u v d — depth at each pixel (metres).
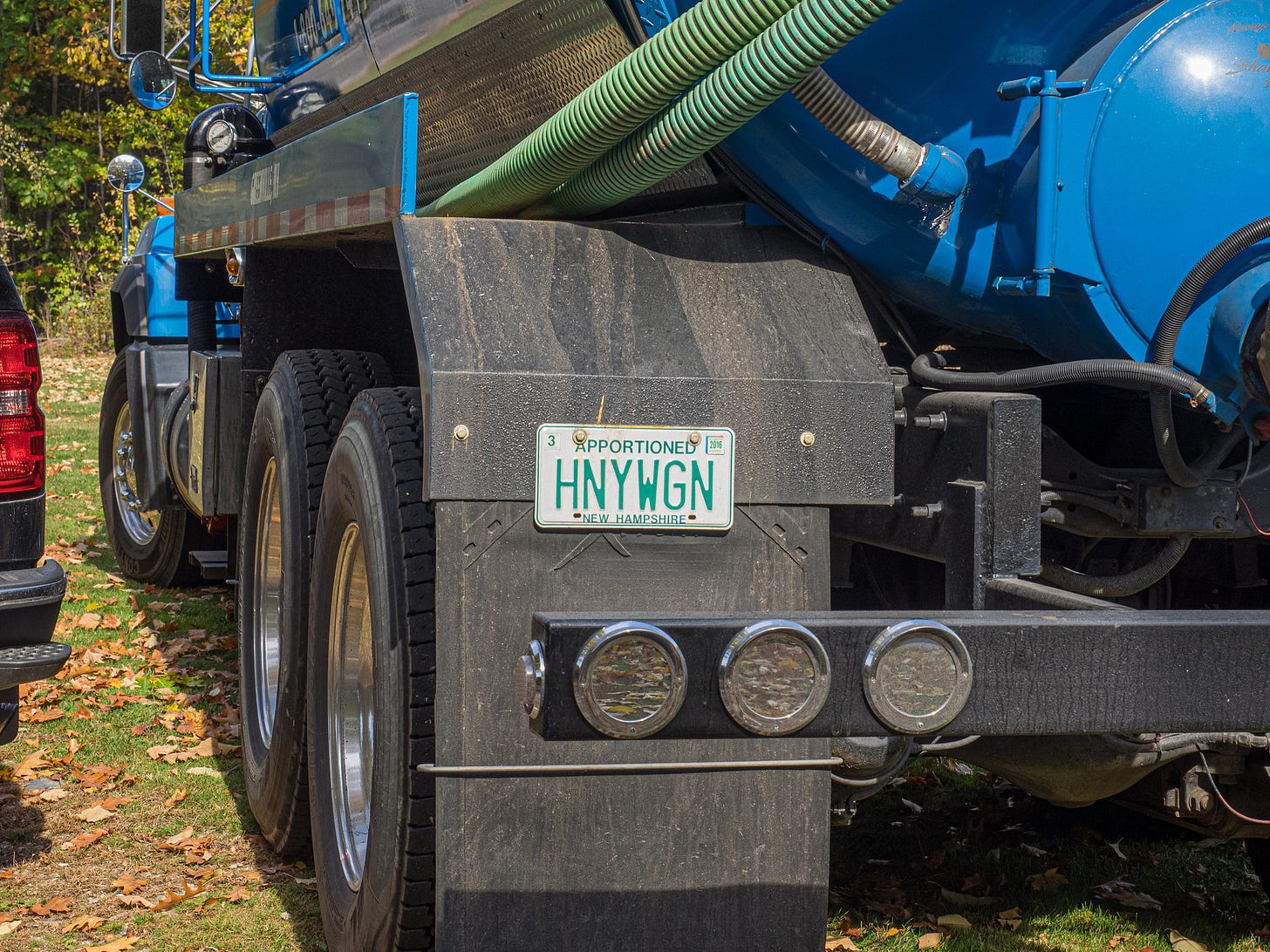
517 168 2.84
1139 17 2.69
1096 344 2.79
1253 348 2.66
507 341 2.51
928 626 1.88
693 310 2.65
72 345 23.12
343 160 3.25
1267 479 2.95
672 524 2.52
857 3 2.24
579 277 2.65
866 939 3.46
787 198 2.82
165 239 7.27
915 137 2.77
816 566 2.56
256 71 5.50
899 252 2.82
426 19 3.52
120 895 3.71
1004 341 3.09
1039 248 2.63
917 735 1.91
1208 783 3.07
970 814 4.41
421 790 2.67
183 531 7.15
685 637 1.85
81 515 9.66
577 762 2.54
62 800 4.46
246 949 3.43
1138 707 1.95
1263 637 1.97
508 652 2.50
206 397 5.25
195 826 4.27
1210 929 3.61
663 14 2.71
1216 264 2.62
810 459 2.56
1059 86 2.63
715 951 2.59
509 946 2.54
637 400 2.51
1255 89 2.66
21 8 28.77
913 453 2.81
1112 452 3.27
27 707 5.37
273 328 4.57
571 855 2.55
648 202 3.23
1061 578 2.98
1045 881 3.87
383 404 3.10
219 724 5.23
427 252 2.63
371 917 2.86
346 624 3.38
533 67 3.16
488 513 2.47
